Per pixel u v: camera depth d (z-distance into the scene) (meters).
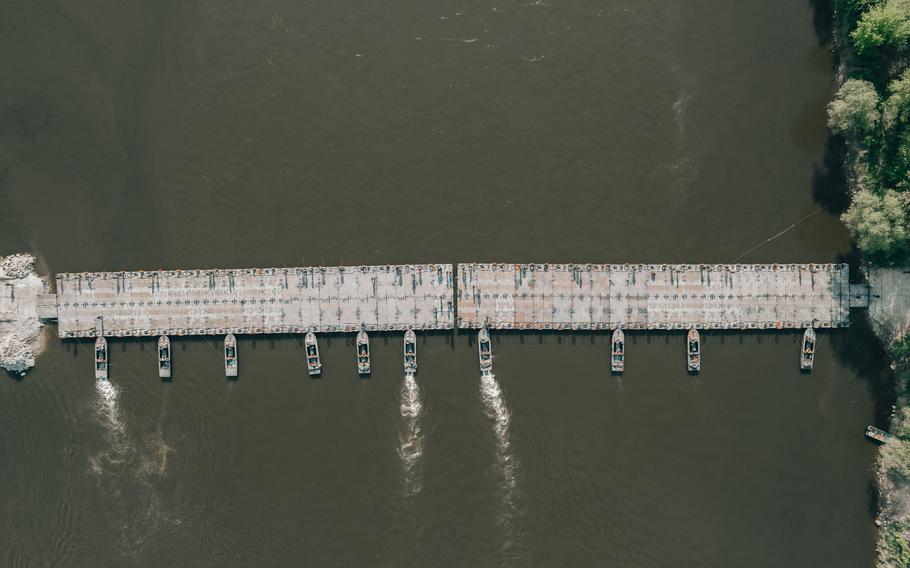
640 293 125.31
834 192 125.25
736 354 125.56
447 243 125.44
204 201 125.19
